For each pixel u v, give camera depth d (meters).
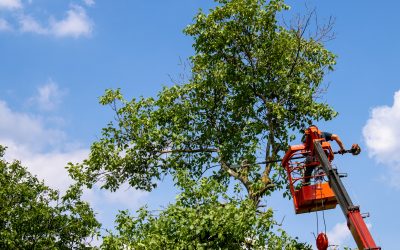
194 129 20.75
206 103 20.50
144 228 15.11
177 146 20.00
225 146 19.86
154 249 13.81
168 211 14.73
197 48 20.66
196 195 15.17
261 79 19.94
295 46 20.25
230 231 14.25
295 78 20.31
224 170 20.28
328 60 20.61
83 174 20.47
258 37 20.58
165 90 20.78
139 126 20.31
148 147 20.45
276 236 15.01
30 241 26.72
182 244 13.98
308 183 13.88
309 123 20.11
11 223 26.11
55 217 26.97
